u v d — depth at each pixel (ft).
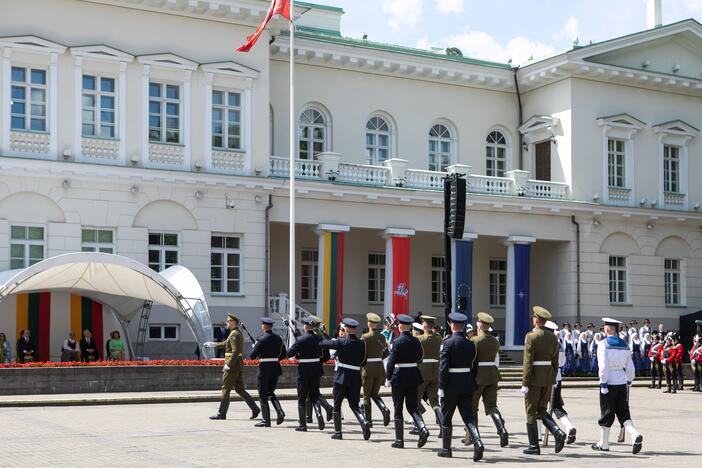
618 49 154.71
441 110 156.35
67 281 109.91
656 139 161.48
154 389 96.02
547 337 57.00
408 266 140.87
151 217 123.65
